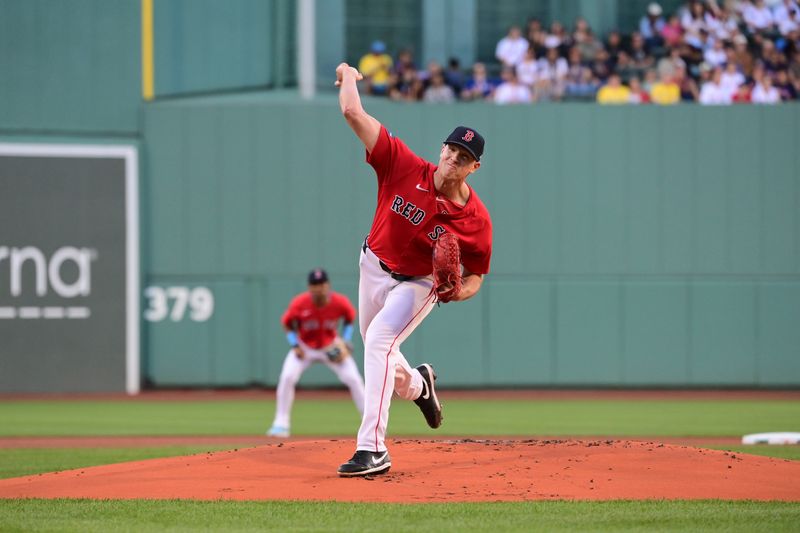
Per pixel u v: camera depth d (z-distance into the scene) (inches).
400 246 780.0
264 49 2650.1
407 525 647.8
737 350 2556.6
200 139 2519.7
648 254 2564.0
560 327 2544.3
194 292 2512.3
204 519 673.0
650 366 2549.2
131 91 2504.9
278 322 2518.5
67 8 2474.2
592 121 2561.5
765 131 2573.8
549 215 2554.1
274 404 2226.9
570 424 1819.6
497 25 2847.0
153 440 1572.3
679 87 2630.4
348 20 2765.7
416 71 2704.2
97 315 2454.5
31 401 2305.6
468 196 786.2
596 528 643.5
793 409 2129.7
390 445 934.4
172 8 2561.5
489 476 807.1
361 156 2544.3
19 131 2450.8
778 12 2659.9
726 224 2573.8
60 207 2444.6
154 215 2513.5
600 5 2839.6
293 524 653.3
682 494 761.6
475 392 2516.0
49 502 741.9
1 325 2421.3
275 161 2529.5
